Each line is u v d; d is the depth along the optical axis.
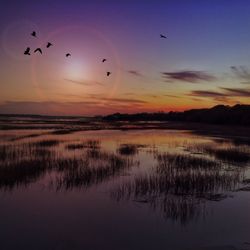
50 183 18.42
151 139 49.06
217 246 10.34
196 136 56.03
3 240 10.92
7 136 50.16
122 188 17.39
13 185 17.97
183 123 116.81
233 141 45.97
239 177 20.33
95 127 86.50
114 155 29.58
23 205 14.59
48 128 76.31
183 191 16.95
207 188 17.55
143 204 14.86
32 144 37.50
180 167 23.62
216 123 105.75
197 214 13.55
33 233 11.51
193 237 11.18
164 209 14.19
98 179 19.44
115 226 12.23
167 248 10.34
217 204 14.89
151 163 25.38
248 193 16.75
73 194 16.34
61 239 11.05
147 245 10.59
